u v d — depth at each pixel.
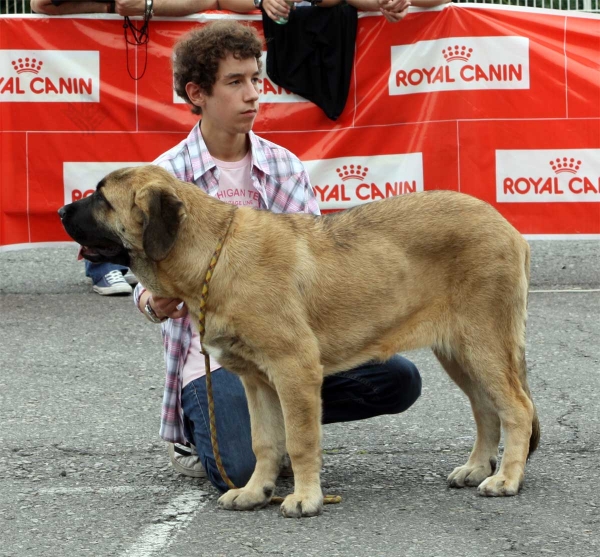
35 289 9.50
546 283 9.43
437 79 8.92
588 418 5.89
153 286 4.57
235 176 5.29
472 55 8.88
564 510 4.42
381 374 5.03
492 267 4.62
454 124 8.96
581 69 8.87
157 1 8.76
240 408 4.86
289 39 8.82
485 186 9.04
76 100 8.95
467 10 8.83
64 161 9.00
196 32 5.10
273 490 4.64
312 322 4.53
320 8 8.77
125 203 4.45
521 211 9.05
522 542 4.05
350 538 4.15
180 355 5.04
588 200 9.02
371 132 9.02
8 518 4.47
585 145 8.95
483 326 4.64
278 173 5.33
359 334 4.63
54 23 8.85
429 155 9.01
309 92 8.92
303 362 4.38
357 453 5.41
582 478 4.87
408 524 4.30
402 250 4.67
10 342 7.79
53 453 5.47
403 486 4.84
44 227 9.05
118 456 5.43
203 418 4.86
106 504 4.66
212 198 4.56
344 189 9.10
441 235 4.67
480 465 4.84
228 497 4.58
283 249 4.45
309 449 4.44
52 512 4.55
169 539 4.19
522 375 4.76
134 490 4.88
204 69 5.04
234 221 4.48
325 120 9.02
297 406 4.39
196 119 9.03
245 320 4.35
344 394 5.08
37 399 6.46
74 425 5.96
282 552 4.01
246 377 4.61
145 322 8.35
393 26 8.88
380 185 9.08
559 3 10.16
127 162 9.05
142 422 6.03
